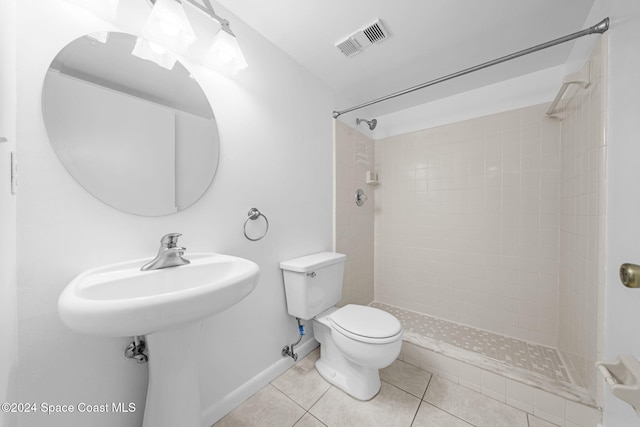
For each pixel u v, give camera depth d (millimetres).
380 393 1239
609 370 640
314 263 1354
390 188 2270
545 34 1288
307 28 1240
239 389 1155
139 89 843
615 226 885
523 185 1657
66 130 695
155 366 750
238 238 1163
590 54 1104
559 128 1537
